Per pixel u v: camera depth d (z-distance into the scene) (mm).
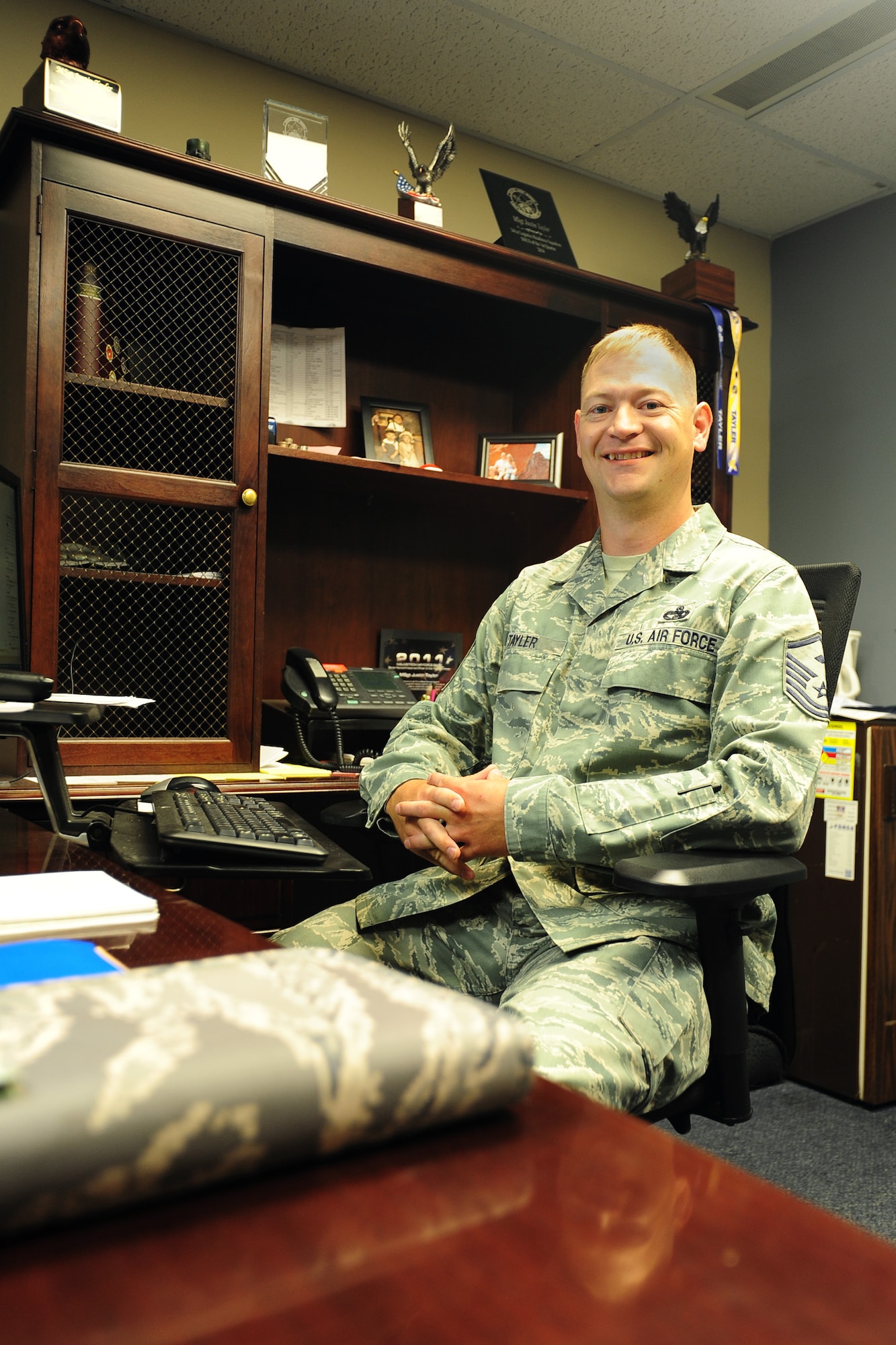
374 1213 271
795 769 1041
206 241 1807
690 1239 264
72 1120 247
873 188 3084
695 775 1047
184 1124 258
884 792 2105
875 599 3125
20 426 1669
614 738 1188
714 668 1179
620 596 1280
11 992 329
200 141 1885
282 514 2344
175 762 1774
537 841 1042
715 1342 215
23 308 1669
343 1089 286
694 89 2543
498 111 2645
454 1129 334
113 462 1774
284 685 2051
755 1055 1090
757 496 3422
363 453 2430
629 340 1331
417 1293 233
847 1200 1648
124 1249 251
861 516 3168
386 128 2617
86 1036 286
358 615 2451
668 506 1314
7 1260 245
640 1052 862
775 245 3463
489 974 1155
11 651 1268
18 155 1722
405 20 2260
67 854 886
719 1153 1839
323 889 1823
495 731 1327
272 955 394
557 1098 369
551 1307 227
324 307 2340
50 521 1652
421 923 1228
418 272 2086
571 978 948
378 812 1268
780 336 3438
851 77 2494
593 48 2369
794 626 1142
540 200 2502
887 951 2105
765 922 1100
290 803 1839
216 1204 275
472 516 2605
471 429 2613
